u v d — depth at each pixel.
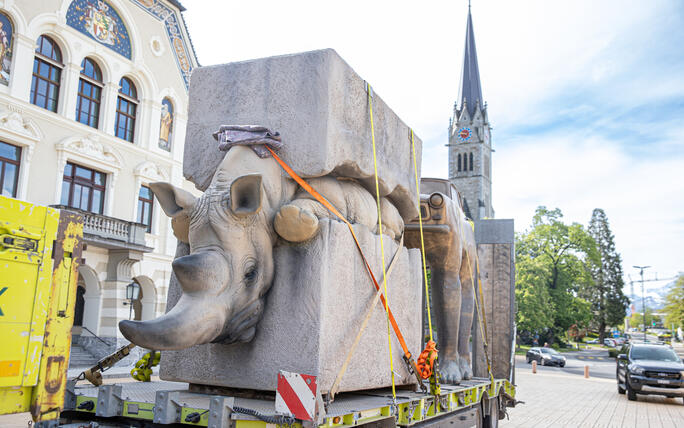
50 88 19.86
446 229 6.48
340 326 3.81
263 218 3.63
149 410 3.29
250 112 4.18
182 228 3.63
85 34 20.91
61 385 3.49
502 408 7.87
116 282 21.28
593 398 15.98
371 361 4.23
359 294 4.10
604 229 84.94
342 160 4.11
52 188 19.33
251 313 3.56
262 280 3.59
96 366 4.14
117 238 20.66
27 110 18.66
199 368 3.92
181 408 3.19
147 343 2.77
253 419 2.97
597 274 81.75
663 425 10.60
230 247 3.38
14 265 3.26
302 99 4.02
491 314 9.60
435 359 4.79
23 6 18.61
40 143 19.09
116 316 21.12
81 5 20.81
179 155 24.91
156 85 23.83
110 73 21.77
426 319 8.48
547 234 59.47
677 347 77.44
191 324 2.94
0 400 3.16
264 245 3.61
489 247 9.82
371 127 4.59
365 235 4.28
